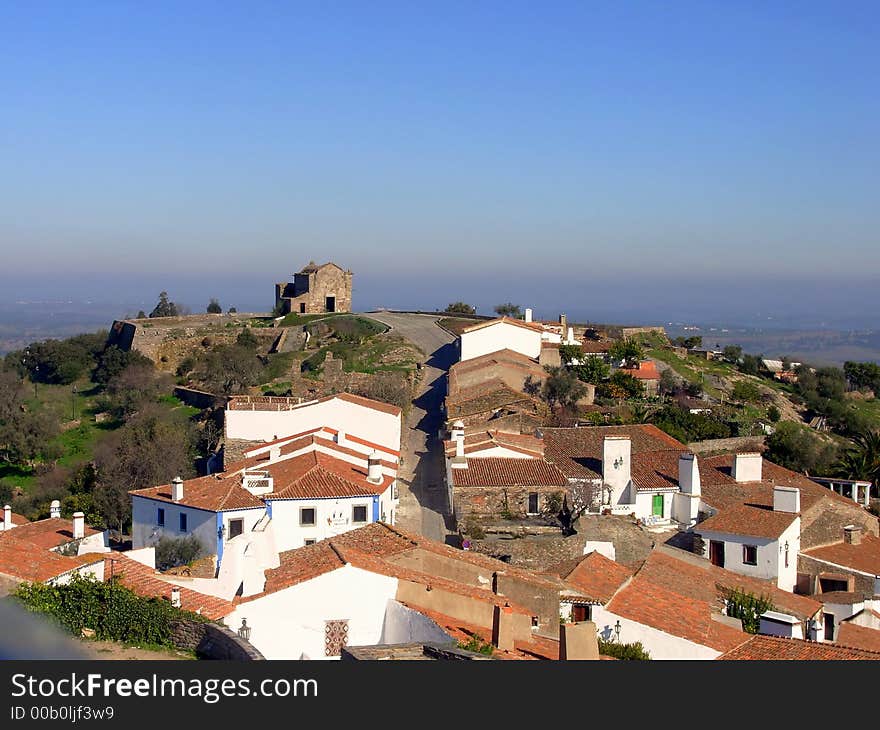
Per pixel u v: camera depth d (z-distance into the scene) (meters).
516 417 84.44
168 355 134.62
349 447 74.25
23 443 98.25
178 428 93.44
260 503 58.16
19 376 133.50
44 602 27.03
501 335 108.69
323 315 147.00
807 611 49.22
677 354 146.25
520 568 45.41
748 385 126.88
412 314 158.62
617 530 64.06
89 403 120.56
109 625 27.05
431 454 83.94
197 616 27.77
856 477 84.38
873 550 61.91
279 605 32.72
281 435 79.88
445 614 33.41
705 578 50.44
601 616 39.00
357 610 33.38
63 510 76.75
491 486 67.88
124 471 81.62
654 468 72.31
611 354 121.69
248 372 116.25
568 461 73.69
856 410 130.00
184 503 58.53
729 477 71.69
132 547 64.31
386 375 104.69
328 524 60.03
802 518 62.06
